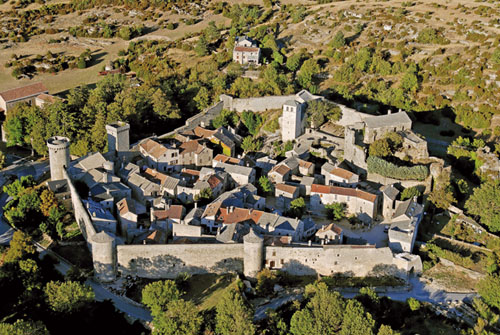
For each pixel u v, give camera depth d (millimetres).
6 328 139750
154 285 154875
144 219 190750
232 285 164625
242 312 147000
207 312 155125
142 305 159625
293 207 193750
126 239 183000
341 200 197375
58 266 174000
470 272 170875
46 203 193000
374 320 145875
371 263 168500
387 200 193750
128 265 168000
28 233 189500
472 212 194250
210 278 168000
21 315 155375
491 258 173125
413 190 196500
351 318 145250
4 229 194750
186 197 199750
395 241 174625
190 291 163500
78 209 186875
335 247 167500
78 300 155125
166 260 167750
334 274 169250
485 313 155000
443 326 155250
